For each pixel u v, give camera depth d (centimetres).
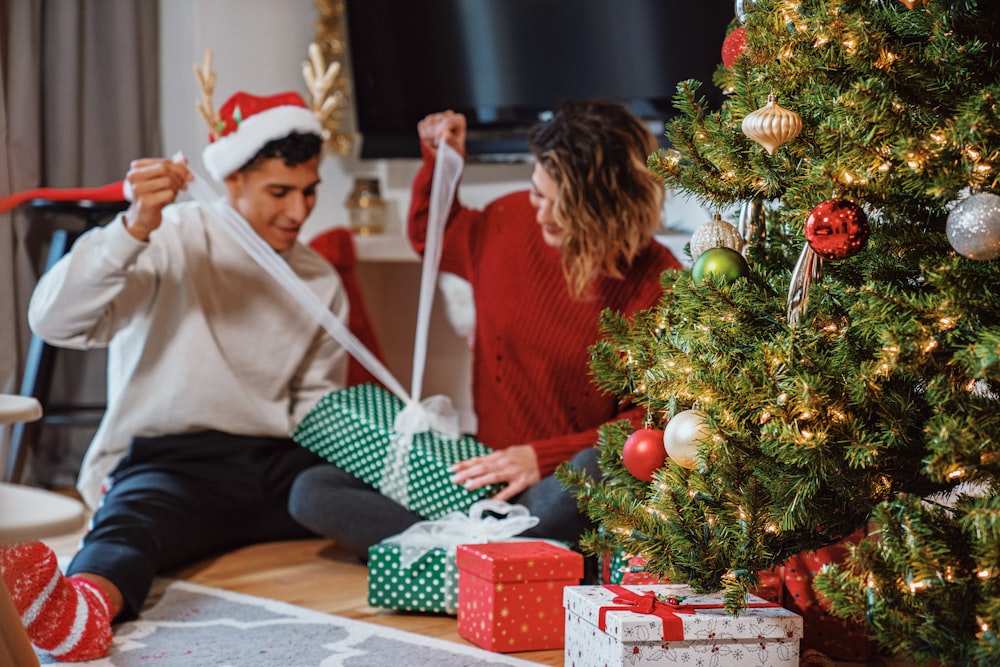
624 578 163
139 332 224
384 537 200
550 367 213
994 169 108
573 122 203
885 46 116
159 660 156
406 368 335
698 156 139
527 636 163
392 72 304
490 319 221
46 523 100
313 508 208
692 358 129
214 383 225
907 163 109
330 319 231
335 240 287
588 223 198
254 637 167
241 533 228
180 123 301
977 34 118
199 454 223
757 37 128
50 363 263
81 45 295
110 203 258
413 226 237
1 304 277
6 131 280
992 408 112
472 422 317
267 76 306
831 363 121
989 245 105
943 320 110
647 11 260
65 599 155
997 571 104
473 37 288
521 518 183
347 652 160
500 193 305
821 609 156
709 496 129
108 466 227
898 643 112
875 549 113
